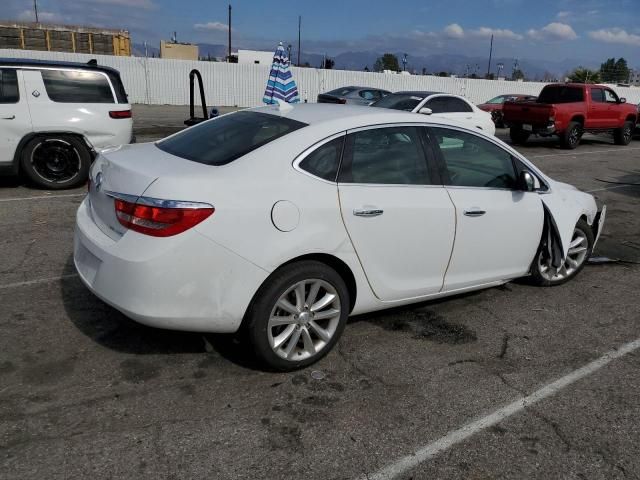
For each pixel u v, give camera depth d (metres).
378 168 3.59
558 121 15.92
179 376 3.29
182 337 3.74
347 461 2.66
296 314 3.29
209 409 2.99
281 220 3.11
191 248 2.92
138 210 2.94
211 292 3.01
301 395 3.17
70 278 4.66
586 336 4.14
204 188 2.97
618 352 3.91
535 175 4.63
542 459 2.76
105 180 3.31
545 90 17.48
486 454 2.77
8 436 2.69
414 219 3.66
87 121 7.81
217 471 2.54
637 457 2.81
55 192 7.76
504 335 4.10
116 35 32.22
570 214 4.80
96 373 3.27
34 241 5.56
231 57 43.28
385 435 2.87
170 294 2.95
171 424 2.85
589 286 5.22
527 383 3.45
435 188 3.84
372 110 3.85
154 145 3.93
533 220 4.50
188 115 21.59
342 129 3.48
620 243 6.83
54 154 7.83
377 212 3.46
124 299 2.99
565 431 2.98
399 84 29.91
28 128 7.50
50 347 3.53
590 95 16.73
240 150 3.32
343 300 3.47
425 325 4.19
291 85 13.95
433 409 3.12
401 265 3.71
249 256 3.03
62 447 2.63
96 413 2.90
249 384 3.25
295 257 3.17
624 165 13.56
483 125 12.70
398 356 3.69
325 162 3.37
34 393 3.04
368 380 3.37
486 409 3.14
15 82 7.45
